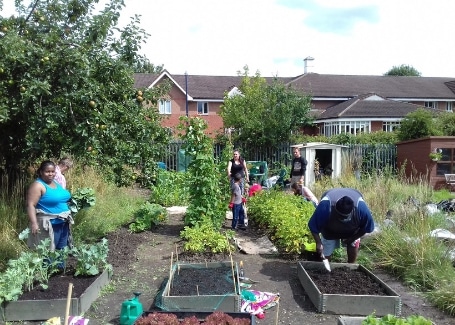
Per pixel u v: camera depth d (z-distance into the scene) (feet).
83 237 27.48
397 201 33.50
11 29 24.58
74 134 22.70
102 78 24.49
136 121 27.68
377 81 140.46
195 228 27.94
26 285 17.57
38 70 21.56
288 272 22.56
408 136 71.92
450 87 140.15
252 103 73.26
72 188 35.63
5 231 23.25
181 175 46.68
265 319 16.75
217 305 16.78
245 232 32.27
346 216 19.80
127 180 28.89
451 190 60.54
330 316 17.02
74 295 17.03
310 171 60.59
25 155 29.27
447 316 17.42
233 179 32.89
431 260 21.42
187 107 105.29
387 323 13.14
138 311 15.79
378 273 22.74
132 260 24.09
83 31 25.95
